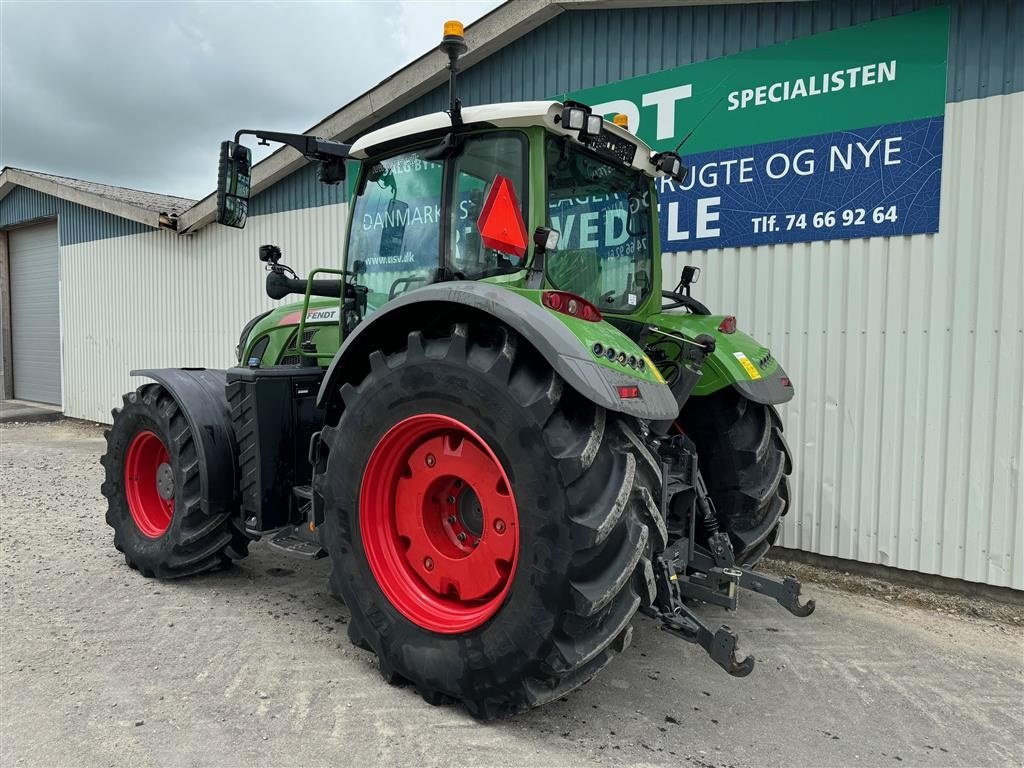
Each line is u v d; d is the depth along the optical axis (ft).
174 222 27.53
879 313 13.32
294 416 11.43
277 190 24.52
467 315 8.31
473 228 9.32
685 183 15.55
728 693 8.94
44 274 38.40
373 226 10.77
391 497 8.89
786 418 14.44
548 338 7.28
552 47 17.44
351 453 8.77
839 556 14.01
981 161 12.17
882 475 13.46
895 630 11.19
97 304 33.40
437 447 8.43
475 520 8.44
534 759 7.32
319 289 12.01
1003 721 8.43
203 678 8.89
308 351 12.55
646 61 15.92
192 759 7.18
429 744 7.53
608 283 10.46
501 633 7.53
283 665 9.29
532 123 8.64
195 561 12.00
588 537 6.97
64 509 17.57
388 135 10.11
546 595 7.19
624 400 7.27
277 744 7.47
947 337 12.64
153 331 30.40
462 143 9.39
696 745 7.73
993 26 11.94
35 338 39.81
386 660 8.63
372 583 8.70
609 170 10.38
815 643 10.60
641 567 7.48
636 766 7.29
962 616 11.91
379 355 8.57
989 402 12.31
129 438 12.92
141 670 9.08
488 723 7.97
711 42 14.98
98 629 10.36
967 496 12.60
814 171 13.85
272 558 13.99
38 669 9.06
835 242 13.73
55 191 34.09
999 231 12.07
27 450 26.96
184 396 11.78
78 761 7.10
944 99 12.43
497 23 17.65
